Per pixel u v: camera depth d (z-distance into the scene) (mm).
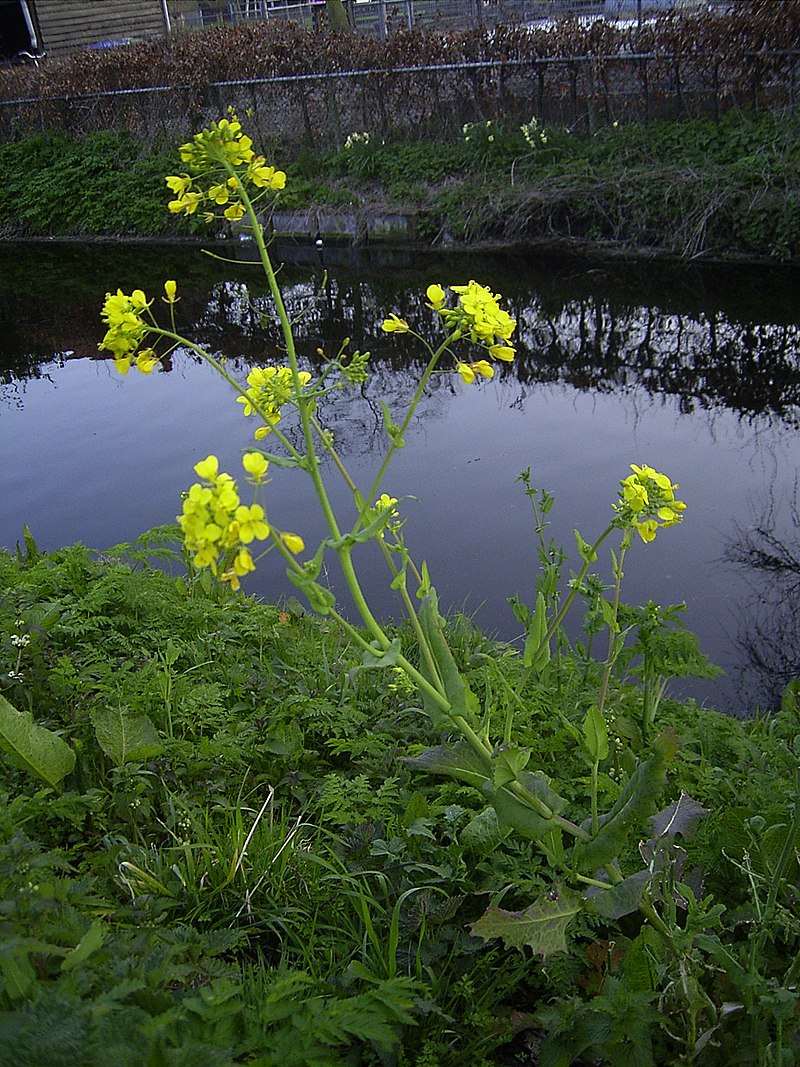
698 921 2115
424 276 13219
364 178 15422
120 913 2258
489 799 2178
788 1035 2051
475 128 14758
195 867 2619
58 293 14586
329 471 7496
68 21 26609
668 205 12148
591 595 3443
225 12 29656
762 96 13117
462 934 2416
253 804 2984
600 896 2115
